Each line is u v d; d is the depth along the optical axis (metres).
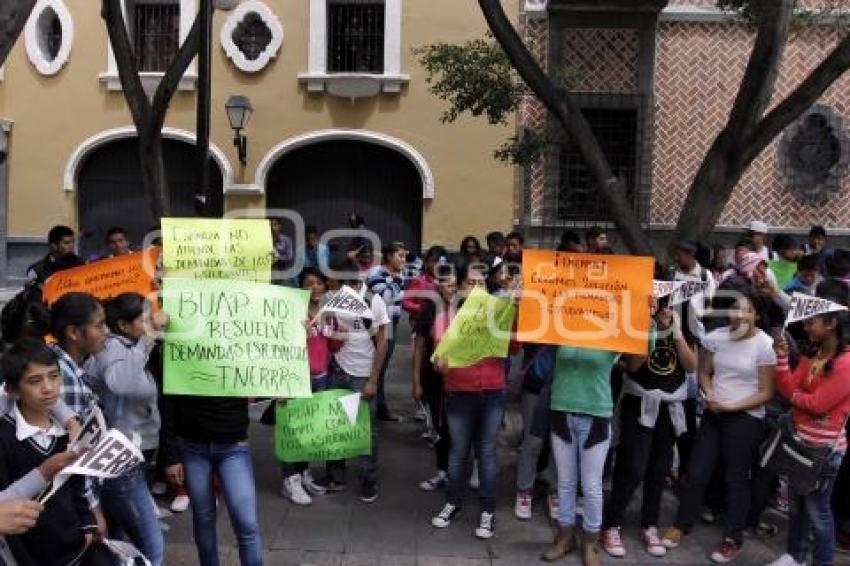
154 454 4.75
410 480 6.00
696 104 11.57
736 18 10.97
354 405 5.13
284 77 12.14
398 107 12.07
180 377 3.72
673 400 4.72
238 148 12.02
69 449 2.62
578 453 4.64
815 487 4.22
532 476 5.30
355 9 12.23
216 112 12.21
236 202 12.28
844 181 11.53
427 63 9.10
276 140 12.20
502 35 6.80
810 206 11.59
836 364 4.15
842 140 11.46
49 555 2.80
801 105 6.20
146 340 3.98
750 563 4.71
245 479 3.79
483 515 4.97
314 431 5.05
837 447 4.23
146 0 12.36
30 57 12.43
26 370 2.72
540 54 11.55
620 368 4.91
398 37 11.95
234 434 3.77
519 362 7.29
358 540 4.89
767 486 5.03
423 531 5.06
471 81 8.41
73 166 12.47
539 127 11.68
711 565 4.70
